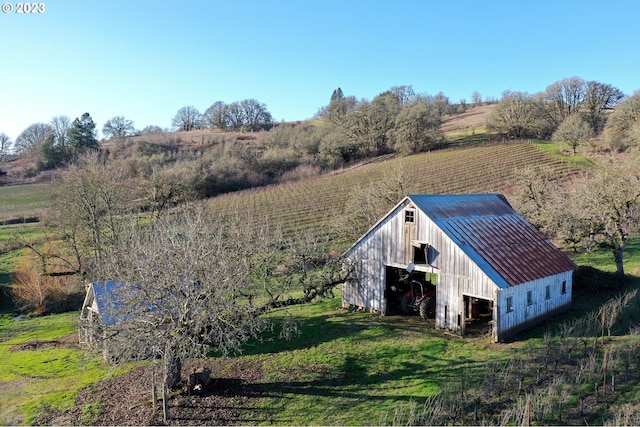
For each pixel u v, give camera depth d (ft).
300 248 91.76
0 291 131.44
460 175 235.20
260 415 54.44
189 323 56.85
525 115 342.03
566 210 106.22
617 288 95.61
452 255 78.33
